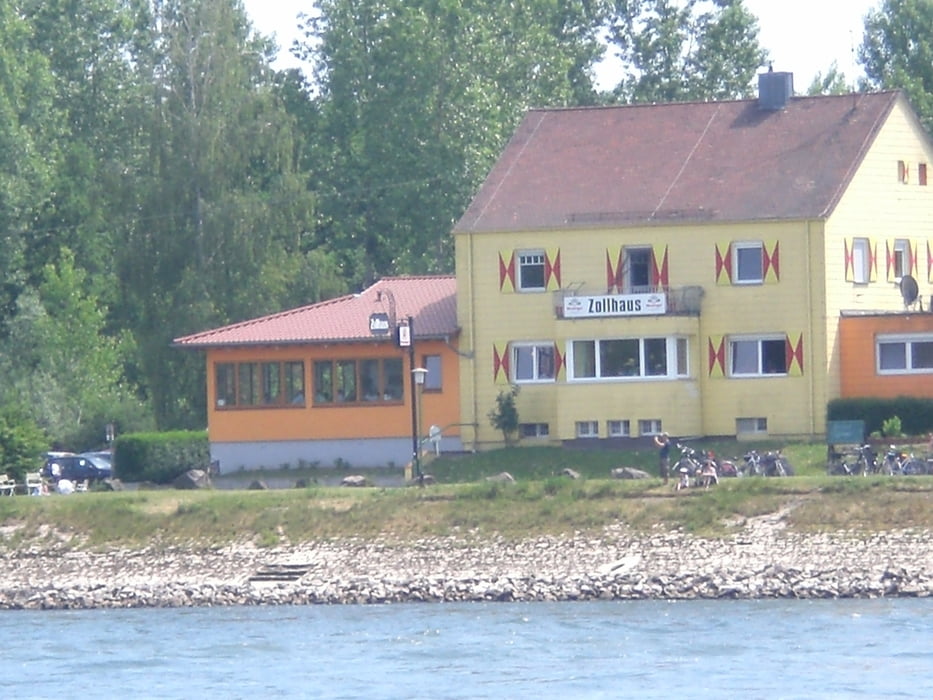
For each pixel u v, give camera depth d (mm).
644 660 153875
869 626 165000
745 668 149125
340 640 168875
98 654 166625
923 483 198250
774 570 189500
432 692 145125
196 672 156875
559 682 147000
